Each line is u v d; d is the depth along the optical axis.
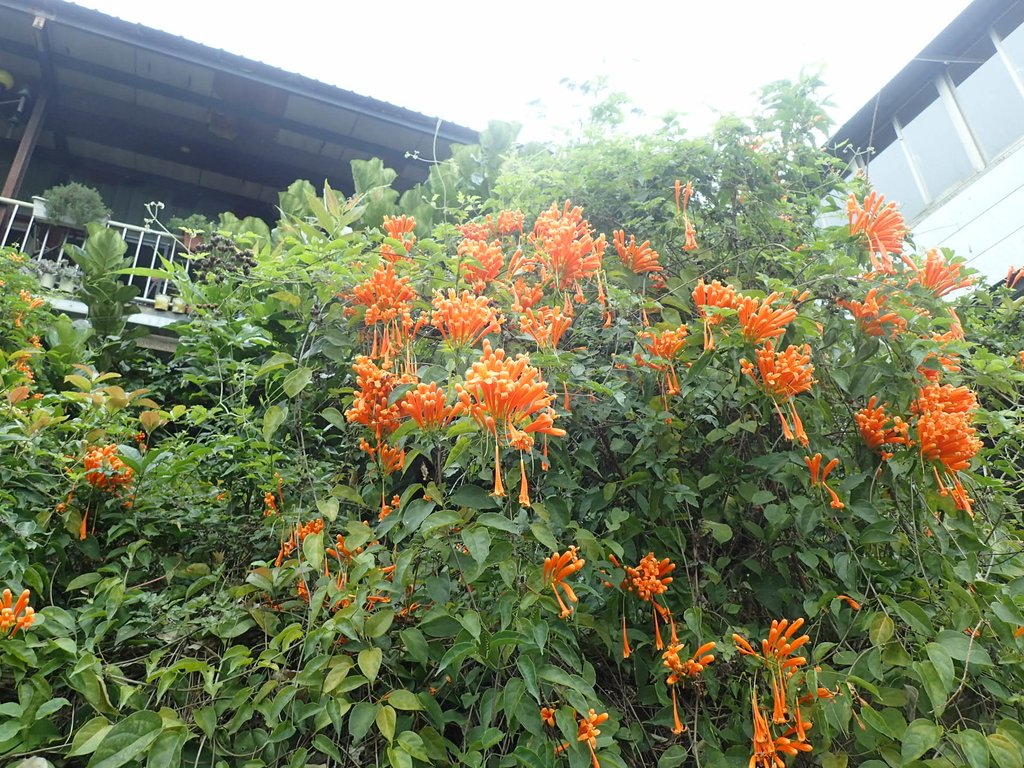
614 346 2.81
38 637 2.13
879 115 7.62
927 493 2.50
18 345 4.07
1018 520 2.98
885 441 2.44
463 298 2.40
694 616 2.18
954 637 2.02
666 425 2.48
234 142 8.47
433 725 2.07
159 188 9.05
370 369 2.33
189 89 7.64
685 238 3.22
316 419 3.40
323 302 2.71
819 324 2.69
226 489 3.02
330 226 3.03
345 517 2.61
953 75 6.96
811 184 3.76
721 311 2.32
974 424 3.01
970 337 3.78
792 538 2.54
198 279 3.79
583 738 1.87
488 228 3.27
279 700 1.90
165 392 4.41
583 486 2.78
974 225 6.17
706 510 2.60
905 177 7.42
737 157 3.37
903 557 2.50
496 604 1.97
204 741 1.92
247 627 2.23
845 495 2.38
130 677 2.36
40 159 8.50
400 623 2.17
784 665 2.02
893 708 2.12
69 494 2.64
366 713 1.86
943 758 1.97
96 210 6.65
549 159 3.78
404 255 2.81
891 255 2.88
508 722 1.83
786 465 2.46
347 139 8.36
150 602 2.31
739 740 2.15
